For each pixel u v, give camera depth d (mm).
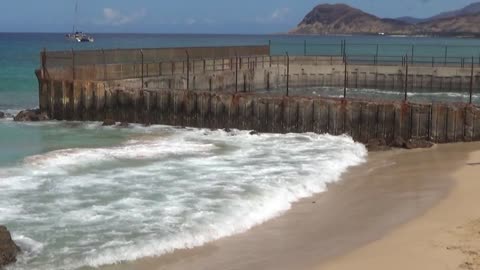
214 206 17891
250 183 20750
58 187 19688
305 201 19422
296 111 32844
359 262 13516
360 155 27672
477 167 24266
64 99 37125
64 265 13523
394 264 13250
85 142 28828
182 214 17062
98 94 36844
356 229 16203
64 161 23531
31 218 16562
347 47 153750
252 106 33719
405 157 27406
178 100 35469
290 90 62094
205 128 34781
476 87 62219
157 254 14250
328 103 32219
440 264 13039
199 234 15523
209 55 54906
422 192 20281
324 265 13430
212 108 34656
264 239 15445
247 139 31016
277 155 26453
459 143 30750
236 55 52125
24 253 14086
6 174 21141
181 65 49562
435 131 30875
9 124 35000
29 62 84812
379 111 31297
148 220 16516
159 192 19344
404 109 30984
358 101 31828
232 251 14523
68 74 39688
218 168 23234
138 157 24953
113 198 18578
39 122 36094
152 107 36094
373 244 14766
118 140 29688
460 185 20938
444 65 65125
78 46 147750
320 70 65625
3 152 25562
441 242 14477
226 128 34188
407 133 31078
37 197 18500
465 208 17766
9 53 108062
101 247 14531
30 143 28281
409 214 17500
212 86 52906
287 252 14406
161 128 34719
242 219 16875
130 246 14602
